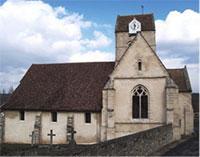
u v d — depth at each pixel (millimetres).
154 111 39344
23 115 43562
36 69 48031
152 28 45094
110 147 20594
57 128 41844
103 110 39906
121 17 47281
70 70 46219
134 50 40562
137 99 40250
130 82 40312
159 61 39688
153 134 29109
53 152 20391
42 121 42562
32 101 43656
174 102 38062
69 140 40000
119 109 40281
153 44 44969
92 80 43812
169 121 37656
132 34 45156
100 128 40344
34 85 45812
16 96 45031
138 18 46375
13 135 43594
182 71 46062
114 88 40281
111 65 45125
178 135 37469
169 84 38344
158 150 30031
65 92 43438
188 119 42531
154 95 39531
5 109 44031
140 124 39562
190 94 42812
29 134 42906
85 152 18469
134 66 40375
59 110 41688
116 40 45719
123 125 40000
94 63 46188
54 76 46156
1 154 20156
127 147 22938
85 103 41438
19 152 19891
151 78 39719
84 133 40875
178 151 28641
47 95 43844
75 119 41344
